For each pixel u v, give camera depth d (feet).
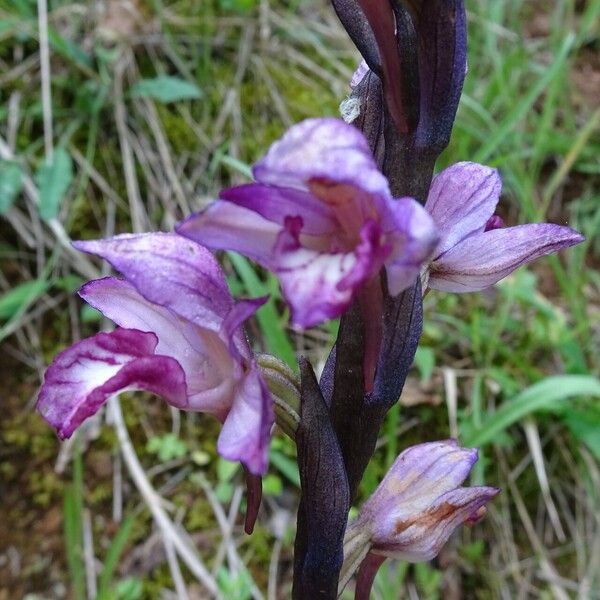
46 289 0.70
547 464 0.70
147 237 0.31
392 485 0.37
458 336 0.72
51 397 0.32
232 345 0.29
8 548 0.62
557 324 0.70
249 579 0.61
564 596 0.65
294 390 0.32
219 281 0.31
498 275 0.35
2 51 0.76
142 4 0.83
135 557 0.62
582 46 1.02
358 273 0.25
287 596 0.62
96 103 0.74
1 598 0.60
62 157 0.69
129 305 0.33
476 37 0.88
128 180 0.74
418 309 0.32
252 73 0.83
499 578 0.65
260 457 0.27
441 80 0.29
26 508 0.64
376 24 0.28
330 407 0.34
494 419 0.57
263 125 0.80
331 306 0.25
